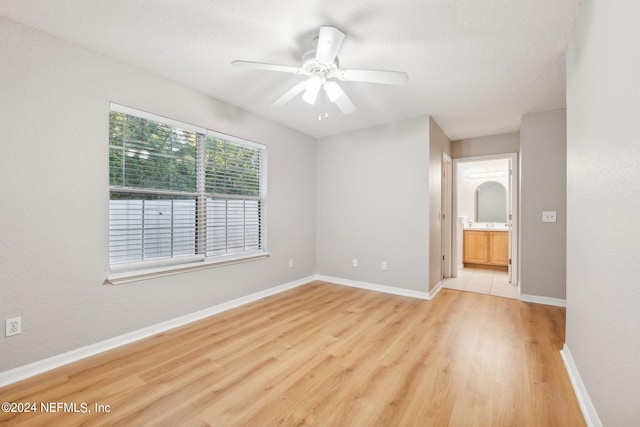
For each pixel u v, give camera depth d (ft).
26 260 6.15
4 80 5.86
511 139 14.19
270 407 5.22
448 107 10.76
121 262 7.87
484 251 18.42
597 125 4.71
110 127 7.61
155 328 8.37
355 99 10.03
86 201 7.03
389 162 12.67
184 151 9.30
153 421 4.85
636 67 3.37
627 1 3.61
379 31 6.32
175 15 5.88
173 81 8.79
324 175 14.84
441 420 4.88
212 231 10.14
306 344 7.72
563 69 7.87
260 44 6.94
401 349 7.43
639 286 3.32
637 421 3.33
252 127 11.48
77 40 6.72
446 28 6.21
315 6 5.59
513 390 5.69
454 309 10.49
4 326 5.86
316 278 15.17
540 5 5.50
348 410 5.14
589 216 5.14
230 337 8.14
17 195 6.03
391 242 12.64
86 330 7.02
